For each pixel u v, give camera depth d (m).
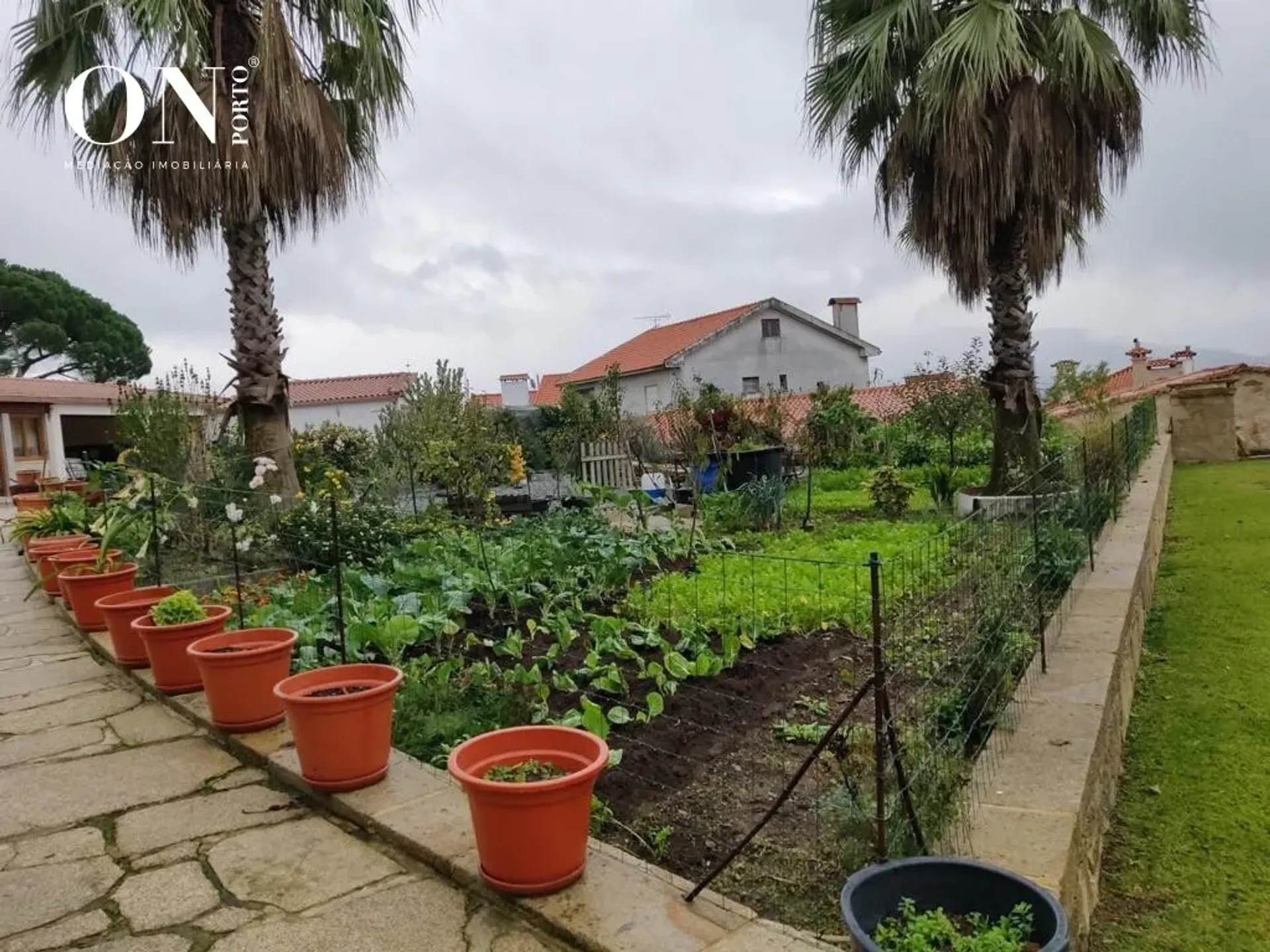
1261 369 14.75
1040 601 3.83
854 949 1.50
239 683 3.63
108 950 2.16
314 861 2.61
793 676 4.09
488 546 6.63
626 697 3.84
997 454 8.82
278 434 8.11
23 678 4.83
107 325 29.62
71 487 11.95
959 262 8.52
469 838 2.62
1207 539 7.88
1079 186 7.86
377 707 3.02
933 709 2.76
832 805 2.41
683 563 6.97
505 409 14.01
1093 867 2.62
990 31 7.21
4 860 2.67
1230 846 2.86
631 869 2.40
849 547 7.30
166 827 2.88
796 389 27.00
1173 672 4.58
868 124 8.98
